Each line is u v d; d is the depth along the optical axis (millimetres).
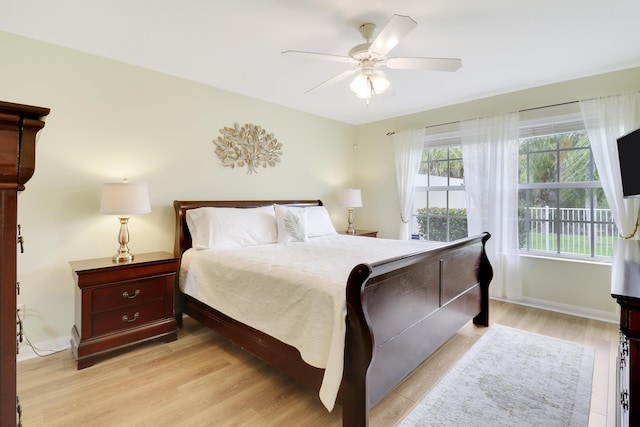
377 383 1512
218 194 3336
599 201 3031
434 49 2428
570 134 3162
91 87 2512
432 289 2041
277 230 3236
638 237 2695
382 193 4648
